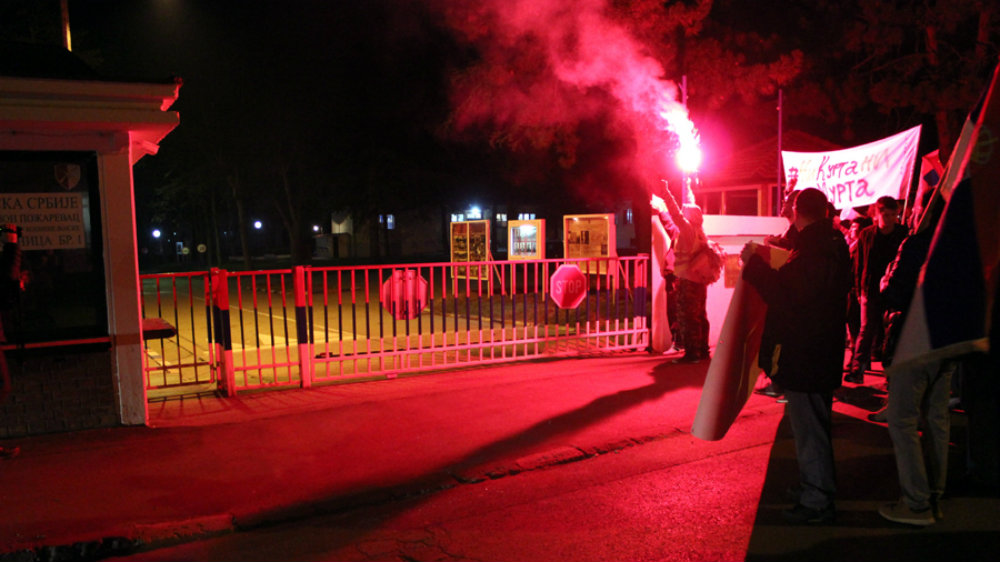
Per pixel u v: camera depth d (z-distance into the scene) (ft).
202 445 18.80
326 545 13.67
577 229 39.50
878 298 24.16
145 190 148.56
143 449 18.47
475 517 14.80
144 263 177.99
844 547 13.11
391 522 14.64
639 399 22.72
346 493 15.67
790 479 16.52
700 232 27.32
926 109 48.08
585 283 32.17
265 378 30.01
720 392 15.35
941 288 11.69
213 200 125.29
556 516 14.78
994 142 11.34
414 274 27.66
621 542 13.55
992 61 46.34
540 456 17.74
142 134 20.39
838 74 55.83
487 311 51.11
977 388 13.62
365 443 18.86
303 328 25.80
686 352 28.09
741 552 13.03
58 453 18.17
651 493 15.87
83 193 19.89
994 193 11.28
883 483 16.19
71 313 19.95
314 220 172.86
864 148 31.04
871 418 20.76
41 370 19.54
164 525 14.02
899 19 48.32
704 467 17.38
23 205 19.25
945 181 14.10
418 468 17.07
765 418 21.17
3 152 18.92
